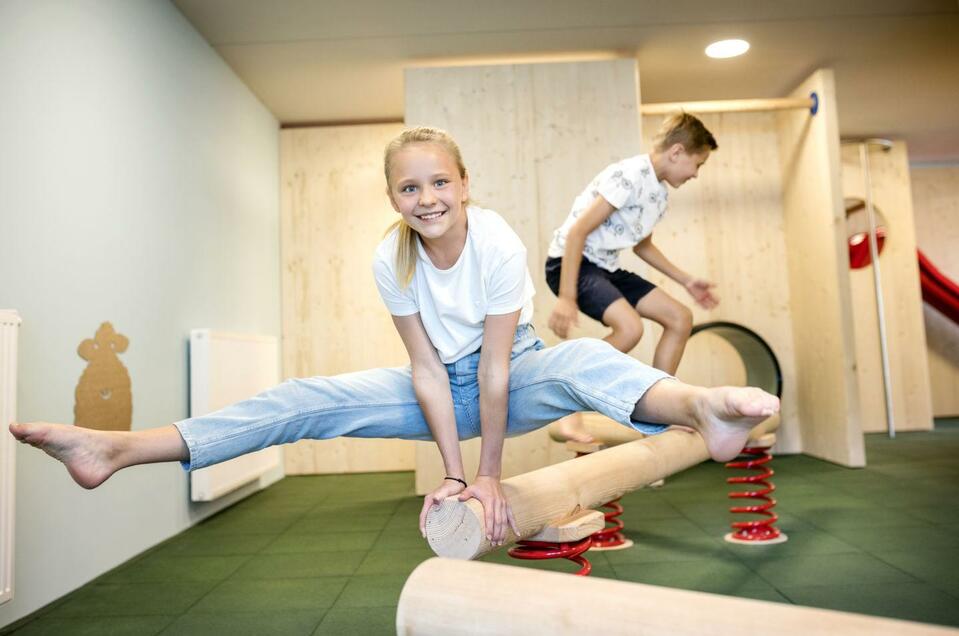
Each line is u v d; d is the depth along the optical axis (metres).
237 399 3.98
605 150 4.29
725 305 5.21
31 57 2.44
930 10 3.97
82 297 2.68
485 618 0.88
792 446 5.14
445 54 4.32
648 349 4.23
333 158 5.37
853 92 5.17
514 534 1.33
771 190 5.25
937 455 4.80
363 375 1.58
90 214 2.76
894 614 2.00
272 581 2.56
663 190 2.50
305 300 5.29
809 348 4.93
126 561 2.90
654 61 4.51
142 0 3.29
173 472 3.38
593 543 2.85
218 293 4.11
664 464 2.08
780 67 4.65
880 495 3.61
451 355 1.51
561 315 2.34
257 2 3.65
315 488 4.62
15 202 2.32
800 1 3.83
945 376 7.36
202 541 3.23
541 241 4.25
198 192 3.86
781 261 5.22
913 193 7.30
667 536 2.99
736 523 2.94
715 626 0.76
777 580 2.35
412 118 4.31
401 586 2.45
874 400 6.27
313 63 4.39
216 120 4.17
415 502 3.98
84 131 2.75
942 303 6.73
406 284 1.47
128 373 3.00
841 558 2.56
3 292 2.24
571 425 2.77
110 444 1.27
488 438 1.43
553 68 4.33
